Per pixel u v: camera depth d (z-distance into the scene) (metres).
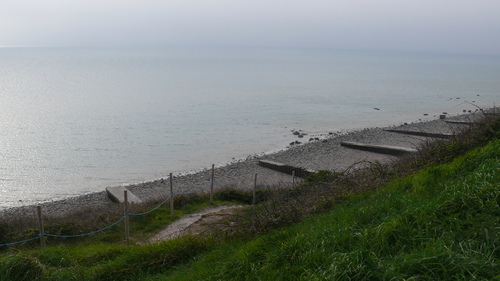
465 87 94.81
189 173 28.27
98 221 13.61
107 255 8.84
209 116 51.34
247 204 17.11
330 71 156.75
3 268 7.09
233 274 6.61
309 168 26.67
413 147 29.83
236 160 31.77
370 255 5.65
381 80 114.75
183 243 8.70
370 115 53.91
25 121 45.75
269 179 25.16
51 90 77.88
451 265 5.04
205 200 17.33
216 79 109.06
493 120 13.92
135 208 15.28
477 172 8.05
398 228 6.27
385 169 13.55
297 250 6.53
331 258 5.84
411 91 85.31
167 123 46.19
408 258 5.32
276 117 51.47
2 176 27.42
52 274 7.44
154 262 8.11
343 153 30.70
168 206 16.33
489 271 4.82
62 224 12.77
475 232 5.65
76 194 24.16
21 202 22.75
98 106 57.84
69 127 43.03
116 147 35.34
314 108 59.66
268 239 7.66
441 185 8.95
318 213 9.84
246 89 84.62
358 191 11.16
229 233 9.55
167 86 88.00
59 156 32.31
